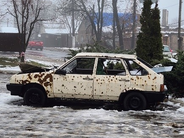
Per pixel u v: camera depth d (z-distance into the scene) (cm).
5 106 1012
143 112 954
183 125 818
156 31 1477
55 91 1004
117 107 1057
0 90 1349
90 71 1020
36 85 1026
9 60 2670
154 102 984
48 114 905
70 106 1062
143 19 1496
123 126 792
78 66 1027
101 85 982
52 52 4778
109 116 895
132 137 702
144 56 1472
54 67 1074
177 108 1054
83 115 898
